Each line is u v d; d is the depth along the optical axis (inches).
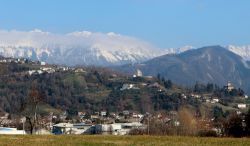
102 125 6766.7
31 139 2719.0
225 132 4318.4
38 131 6166.3
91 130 6998.0
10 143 2404.0
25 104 5575.8
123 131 6466.5
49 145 2359.7
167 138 2881.4
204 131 4665.4
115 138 2881.4
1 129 5644.7
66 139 2758.4
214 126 5413.4
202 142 2605.8
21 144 2369.6
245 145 2465.6
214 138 2930.6
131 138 2883.9
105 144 2438.5
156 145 2423.7
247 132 4227.4
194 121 5999.0
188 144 2482.8
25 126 6535.4
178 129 5442.9
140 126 6648.6
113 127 6766.7
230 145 2454.5
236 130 4261.8
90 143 2482.8
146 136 3105.3
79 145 2383.1
